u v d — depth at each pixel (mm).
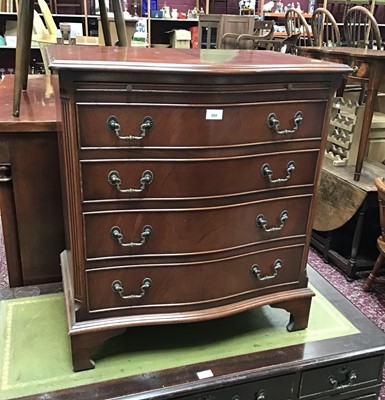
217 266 1137
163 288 1119
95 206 1007
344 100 2496
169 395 1077
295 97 1061
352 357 1233
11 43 4238
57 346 1207
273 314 1387
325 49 2432
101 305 1094
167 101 956
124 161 985
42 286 1477
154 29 4957
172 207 1049
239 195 1091
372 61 2045
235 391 1149
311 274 1658
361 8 2863
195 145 1005
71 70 883
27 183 1376
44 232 1453
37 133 1315
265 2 5297
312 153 1138
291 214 1183
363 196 2125
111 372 1124
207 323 1324
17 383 1081
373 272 2139
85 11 4375
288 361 1190
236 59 1116
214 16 4121
